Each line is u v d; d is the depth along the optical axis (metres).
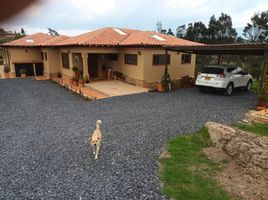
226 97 14.09
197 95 14.70
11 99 13.94
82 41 18.23
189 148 6.89
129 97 14.12
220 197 4.60
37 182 5.11
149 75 17.47
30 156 6.36
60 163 5.98
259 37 35.94
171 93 15.41
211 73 14.77
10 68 25.58
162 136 7.84
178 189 4.86
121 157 6.32
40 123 9.30
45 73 25.09
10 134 8.07
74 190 4.84
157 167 5.80
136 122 9.30
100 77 21.58
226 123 9.15
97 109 11.41
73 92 15.95
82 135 7.95
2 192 4.75
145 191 4.81
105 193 4.75
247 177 5.28
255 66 24.73
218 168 5.75
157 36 19.34
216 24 39.72
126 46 18.16
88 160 6.16
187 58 20.22
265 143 6.15
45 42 25.08
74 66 19.95
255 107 11.53
